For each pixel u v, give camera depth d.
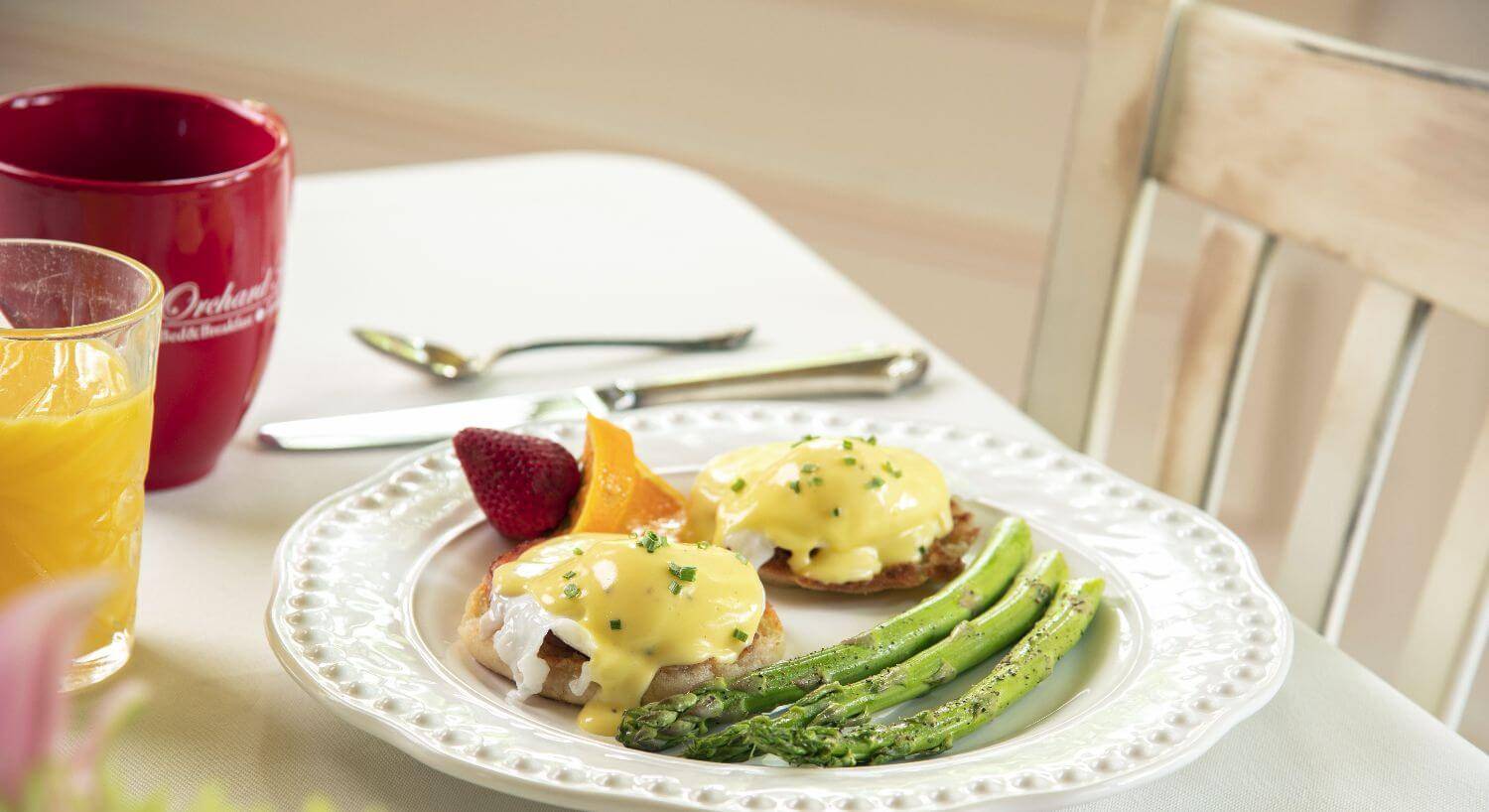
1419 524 1.70
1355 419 1.00
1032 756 0.80
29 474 0.80
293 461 0.94
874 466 0.90
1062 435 1.12
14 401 0.80
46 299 0.83
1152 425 1.87
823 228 1.98
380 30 2.00
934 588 0.90
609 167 1.25
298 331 1.04
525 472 0.89
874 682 0.84
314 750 0.81
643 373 1.02
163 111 0.94
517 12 1.95
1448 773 0.82
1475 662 0.97
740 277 1.12
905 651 0.85
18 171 0.87
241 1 2.03
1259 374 1.78
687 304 1.09
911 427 0.96
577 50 1.96
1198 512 0.91
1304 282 1.70
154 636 0.84
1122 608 0.88
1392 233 0.98
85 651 0.81
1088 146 1.09
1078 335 1.11
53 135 0.93
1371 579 1.77
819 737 0.80
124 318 0.81
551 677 0.83
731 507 0.90
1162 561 0.89
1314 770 0.82
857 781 0.79
